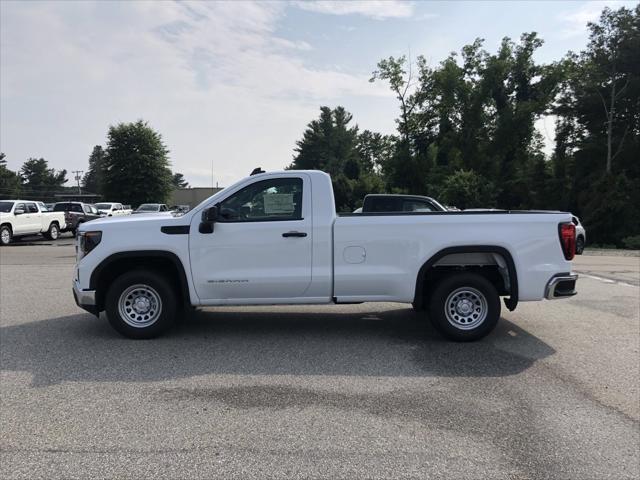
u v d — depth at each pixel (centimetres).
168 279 637
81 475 324
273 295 625
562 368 532
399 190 4988
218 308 822
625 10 3994
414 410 425
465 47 5000
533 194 4259
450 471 330
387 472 328
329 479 321
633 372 520
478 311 628
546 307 847
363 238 615
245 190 625
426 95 5041
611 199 3272
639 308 839
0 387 474
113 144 6147
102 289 647
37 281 1113
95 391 465
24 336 650
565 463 341
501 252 611
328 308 824
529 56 4919
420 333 672
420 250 614
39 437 374
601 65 4094
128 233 616
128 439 372
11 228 2184
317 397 453
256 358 564
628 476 326
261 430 387
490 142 4941
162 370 523
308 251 616
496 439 374
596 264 1634
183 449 357
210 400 445
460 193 3919
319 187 621
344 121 9919
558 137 4581
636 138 4003
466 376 508
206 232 613
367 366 538
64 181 14988
